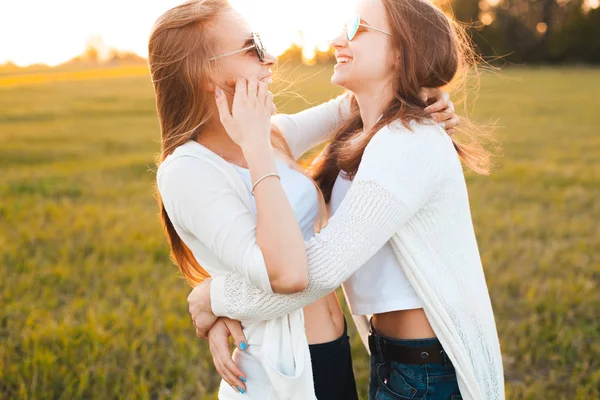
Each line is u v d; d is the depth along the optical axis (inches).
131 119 731.4
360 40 81.6
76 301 183.8
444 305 76.6
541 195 334.6
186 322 169.8
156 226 265.3
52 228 259.6
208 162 72.9
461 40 88.6
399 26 79.5
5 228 258.7
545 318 176.1
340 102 102.0
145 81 1337.4
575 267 218.8
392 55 81.3
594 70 1713.8
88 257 222.8
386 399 80.7
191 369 146.9
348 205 72.7
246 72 74.4
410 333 79.6
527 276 209.5
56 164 434.3
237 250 68.9
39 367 143.5
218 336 76.0
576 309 183.9
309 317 80.4
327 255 70.0
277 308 70.5
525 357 155.6
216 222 69.9
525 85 1162.6
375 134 76.8
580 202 318.7
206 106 75.9
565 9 2165.4
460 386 77.7
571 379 144.1
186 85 74.7
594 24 2014.0
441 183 76.1
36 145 523.8
